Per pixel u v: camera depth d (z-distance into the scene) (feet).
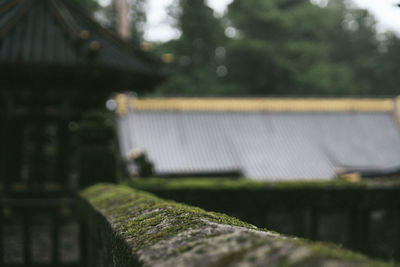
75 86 39.52
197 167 78.07
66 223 37.45
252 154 82.53
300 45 150.20
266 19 152.25
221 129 86.58
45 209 37.78
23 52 36.09
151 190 34.04
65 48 37.42
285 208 35.86
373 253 53.36
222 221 6.43
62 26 40.09
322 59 159.12
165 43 152.15
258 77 150.20
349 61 185.68
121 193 16.01
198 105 89.25
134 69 40.22
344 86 153.69
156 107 87.45
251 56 147.23
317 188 36.17
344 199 36.42
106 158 33.81
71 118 40.11
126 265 6.14
